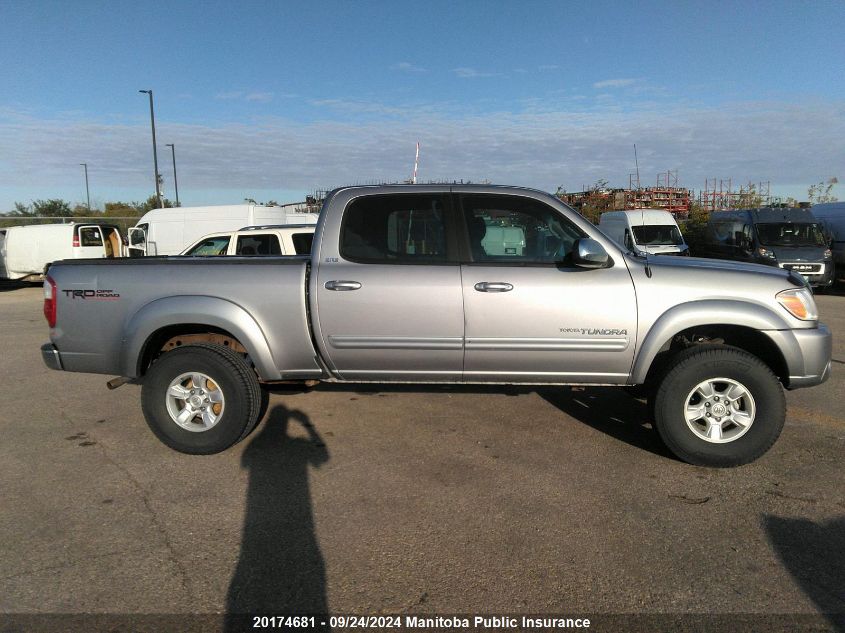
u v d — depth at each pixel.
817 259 15.41
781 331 4.25
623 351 4.37
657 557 3.23
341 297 4.41
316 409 5.77
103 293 4.61
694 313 4.25
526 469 4.37
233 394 4.53
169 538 3.45
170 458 4.62
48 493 4.02
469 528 3.53
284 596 2.92
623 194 35.34
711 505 3.81
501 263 4.44
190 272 4.55
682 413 4.30
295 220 19.12
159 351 4.90
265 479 4.22
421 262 4.46
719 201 35.62
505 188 4.55
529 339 4.39
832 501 3.86
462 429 5.21
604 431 5.15
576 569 3.12
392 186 4.62
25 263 18.38
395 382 4.66
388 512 3.73
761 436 4.26
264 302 4.48
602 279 4.34
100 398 6.28
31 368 7.68
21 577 3.07
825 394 6.23
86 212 37.75
